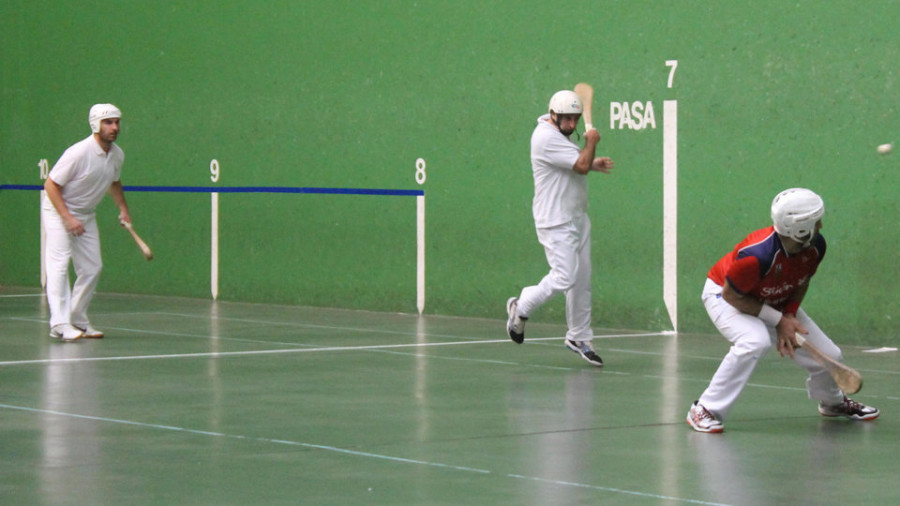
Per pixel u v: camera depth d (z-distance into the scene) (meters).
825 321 16.84
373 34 21.09
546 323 19.28
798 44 16.84
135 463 8.94
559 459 9.12
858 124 16.41
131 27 24.36
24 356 14.88
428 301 20.69
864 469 8.80
